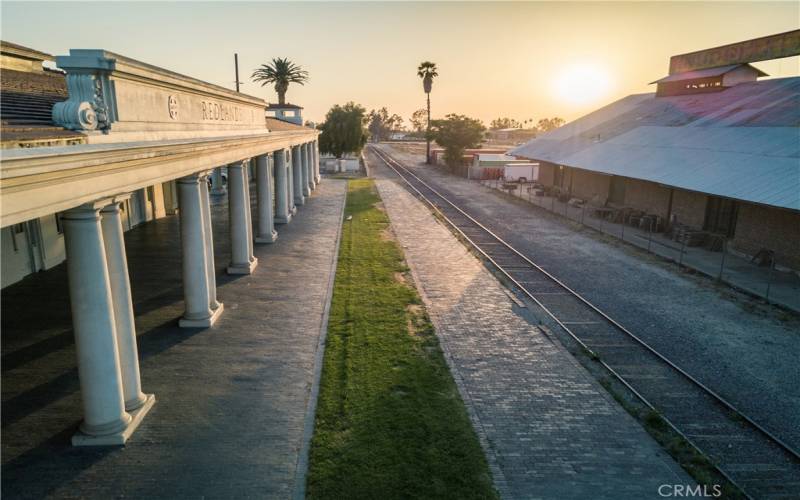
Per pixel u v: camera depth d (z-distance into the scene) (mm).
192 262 12859
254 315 14242
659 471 8273
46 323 13047
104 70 7465
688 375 11391
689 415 9992
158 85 9609
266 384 10531
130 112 8523
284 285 16984
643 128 33281
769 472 8406
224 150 13656
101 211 8266
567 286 17672
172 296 15336
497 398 10289
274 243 22938
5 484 7488
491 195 41375
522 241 24719
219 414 9438
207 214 13508
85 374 8219
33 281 16359
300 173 33500
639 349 12867
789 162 19578
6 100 7660
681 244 23734
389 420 9297
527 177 50125
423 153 100688
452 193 42406
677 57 37969
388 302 15602
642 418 9766
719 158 23094
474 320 14438
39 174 5699
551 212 32844
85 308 7926
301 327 13508
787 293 16906
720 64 33875
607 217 30016
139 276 17094
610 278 18719
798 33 27625
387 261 20469
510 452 8602
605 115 42094
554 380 11109
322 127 63781
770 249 20156
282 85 58938
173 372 10930
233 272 18000
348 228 26812
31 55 14594
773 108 25938
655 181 23812
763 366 11984
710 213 23719
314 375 10961
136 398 9312
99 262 7871
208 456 8258
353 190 42656
